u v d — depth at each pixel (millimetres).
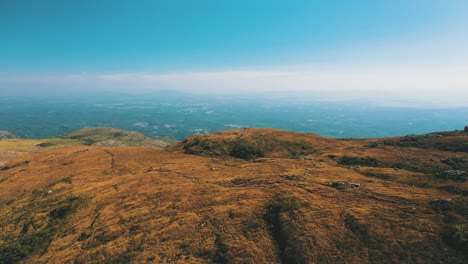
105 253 43875
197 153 128000
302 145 118688
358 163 81000
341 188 52812
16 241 57656
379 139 113500
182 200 58500
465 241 31656
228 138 137250
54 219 64375
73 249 47688
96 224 55062
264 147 119750
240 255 37719
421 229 35875
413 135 103750
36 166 122688
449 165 68062
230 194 57719
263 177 66750
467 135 92562
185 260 38656
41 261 46656
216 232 44188
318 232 39156
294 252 36625
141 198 63688
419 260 31406
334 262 33812
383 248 34125
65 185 87000
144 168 103188
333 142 119625
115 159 119688
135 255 41781
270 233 42406
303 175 64875
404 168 72000
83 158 124375
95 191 74250
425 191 48000
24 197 84375
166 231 46625
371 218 40094
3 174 123625
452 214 37125
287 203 48281
